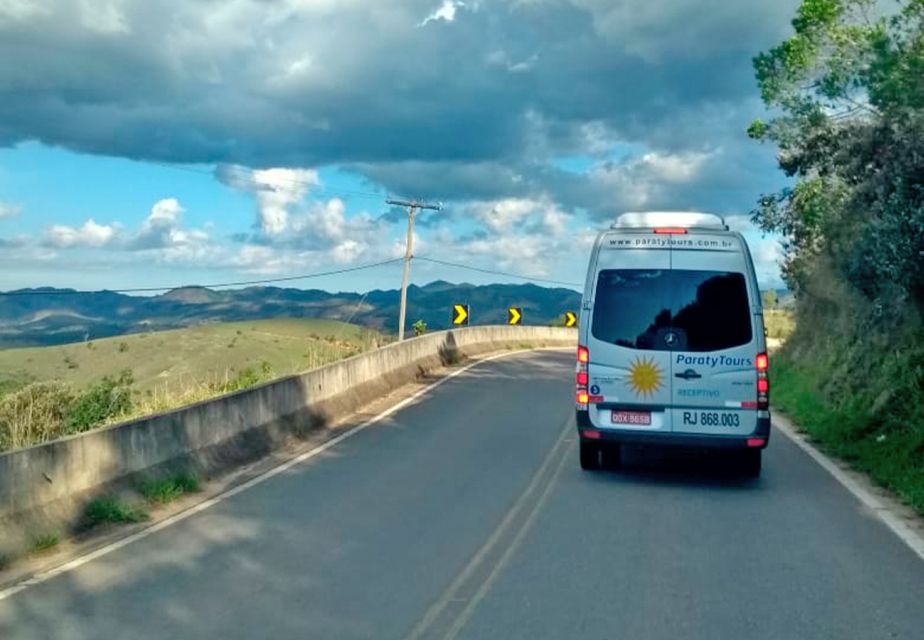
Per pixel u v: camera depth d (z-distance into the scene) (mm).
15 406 21766
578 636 6012
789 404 19734
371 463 12758
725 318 11211
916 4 16234
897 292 17406
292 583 7215
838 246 21453
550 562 7793
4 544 7824
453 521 9312
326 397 17297
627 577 7352
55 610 6586
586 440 11617
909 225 15289
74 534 8719
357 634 6062
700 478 11766
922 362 15336
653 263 11422
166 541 8562
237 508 9945
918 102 15695
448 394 21781
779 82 19750
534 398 20984
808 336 26812
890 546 8383
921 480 10633
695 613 6484
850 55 18609
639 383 11258
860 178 18953
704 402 11148
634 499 10438
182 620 6355
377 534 8781
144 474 10312
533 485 11219
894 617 6422
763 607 6625
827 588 7086
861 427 14367
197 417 11867
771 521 9367
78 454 9242
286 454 13547
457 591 6988
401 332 37688
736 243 11359
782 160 22875
